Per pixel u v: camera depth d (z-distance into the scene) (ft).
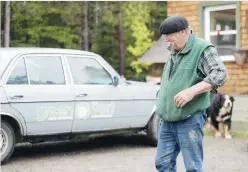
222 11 51.11
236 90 49.78
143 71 94.73
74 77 28.66
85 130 28.81
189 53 15.47
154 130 31.91
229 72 50.37
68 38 93.04
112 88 29.89
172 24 15.33
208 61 15.17
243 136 36.22
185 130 15.58
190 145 15.58
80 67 29.22
